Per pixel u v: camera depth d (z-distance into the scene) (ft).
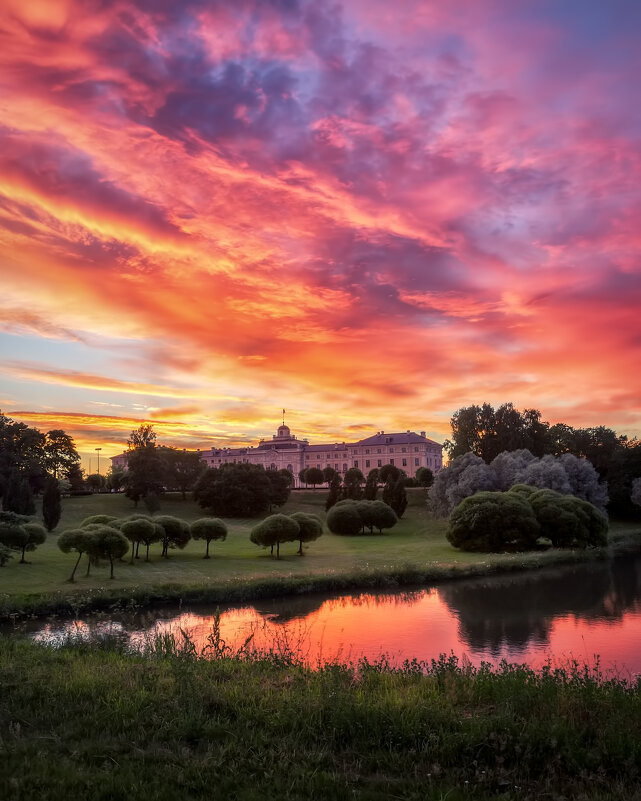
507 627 98.02
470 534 203.92
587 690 37.32
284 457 637.30
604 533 211.61
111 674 42.50
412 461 596.70
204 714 34.45
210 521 181.47
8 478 291.38
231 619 105.40
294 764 27.55
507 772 27.50
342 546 222.07
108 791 24.54
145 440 399.44
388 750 30.17
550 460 278.67
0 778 25.46
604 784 26.68
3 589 117.70
